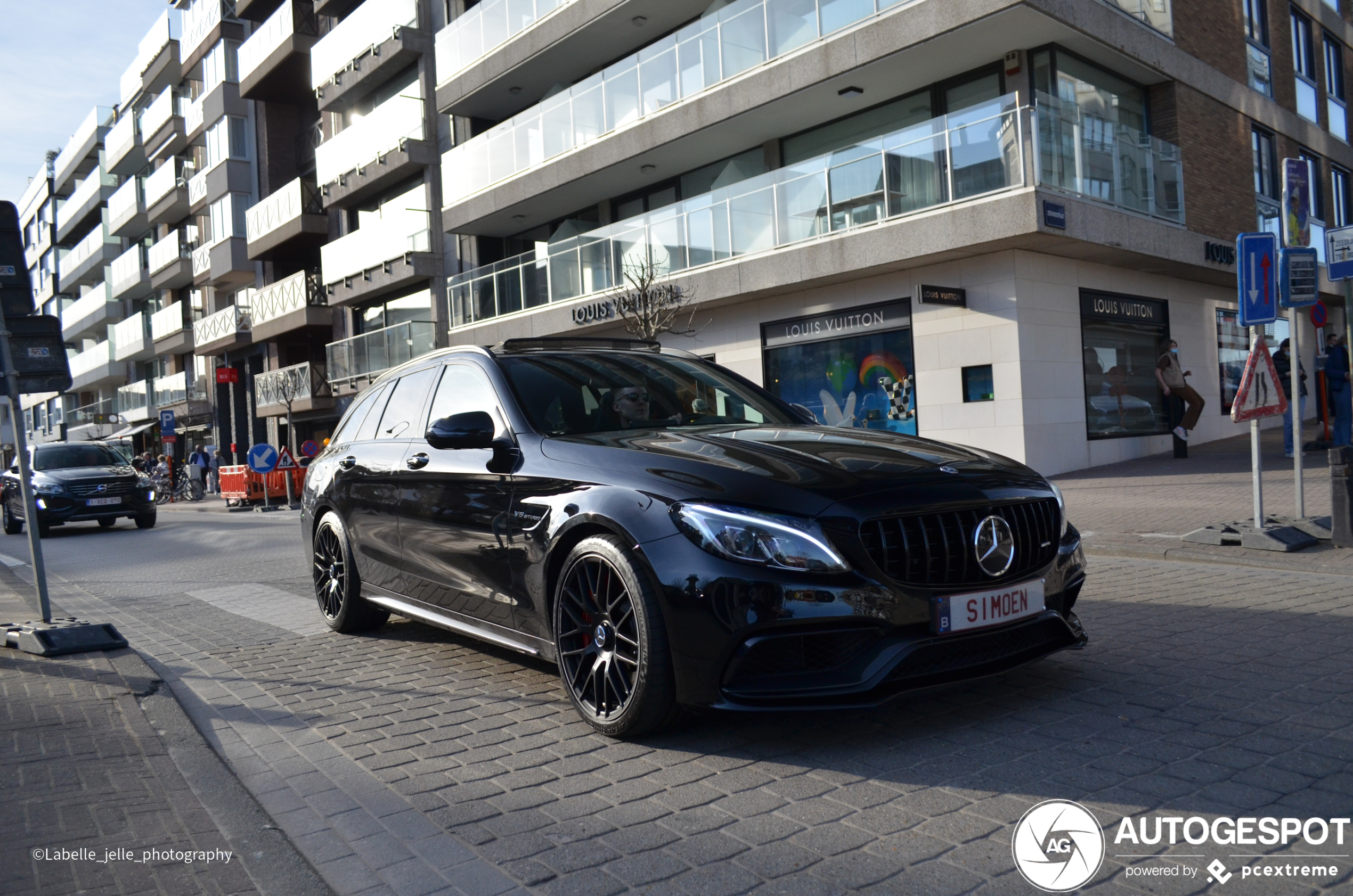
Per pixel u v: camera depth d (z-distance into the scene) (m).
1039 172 12.23
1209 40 16.88
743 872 2.52
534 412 4.39
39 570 5.74
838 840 2.68
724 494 3.36
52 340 5.84
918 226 13.34
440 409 5.04
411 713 4.16
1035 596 3.53
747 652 3.17
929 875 2.45
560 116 19.67
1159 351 16.14
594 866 2.60
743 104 15.85
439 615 4.87
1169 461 14.50
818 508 3.24
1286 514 8.57
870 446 3.83
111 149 47.47
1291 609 5.33
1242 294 7.38
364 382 26.69
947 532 3.37
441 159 24.31
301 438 32.75
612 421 4.41
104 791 3.27
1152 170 14.70
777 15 15.37
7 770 3.47
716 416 4.66
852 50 14.32
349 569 5.77
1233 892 2.31
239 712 4.30
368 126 26.53
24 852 2.78
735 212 15.94
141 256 44.31
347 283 27.78
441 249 24.73
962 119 12.89
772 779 3.16
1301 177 7.79
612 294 17.92
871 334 15.08
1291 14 20.39
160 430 44.38
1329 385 13.75
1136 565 7.16
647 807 2.98
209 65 35.56
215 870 2.66
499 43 21.12
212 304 38.38
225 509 23.78
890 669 3.16
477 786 3.24
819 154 16.67
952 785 3.02
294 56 30.02
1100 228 13.15
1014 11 12.71
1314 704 3.62
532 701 4.26
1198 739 3.30
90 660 5.23
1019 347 13.24
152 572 10.24
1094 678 4.10
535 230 23.31
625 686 3.56
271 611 7.08
